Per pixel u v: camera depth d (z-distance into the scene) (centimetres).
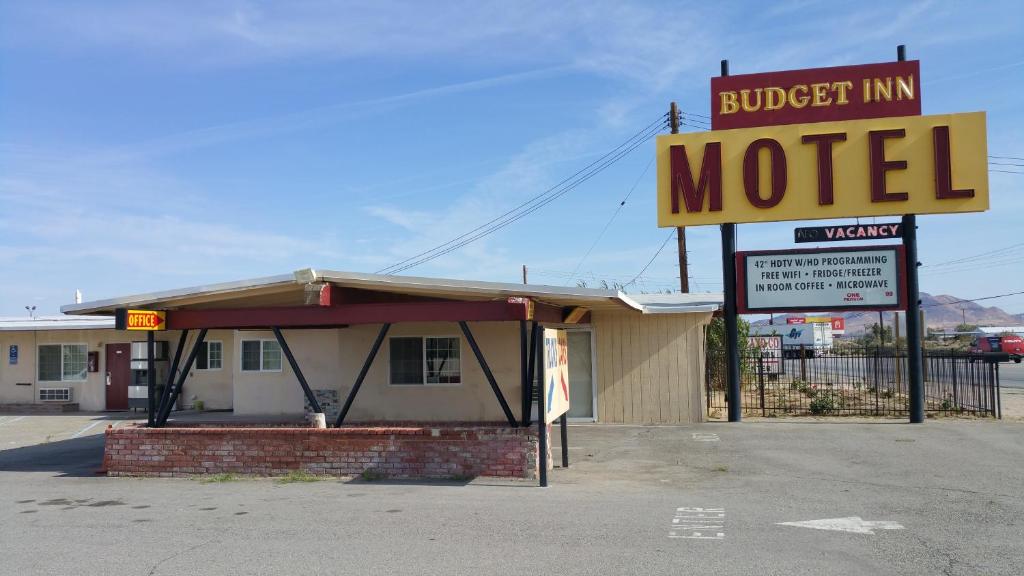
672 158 1830
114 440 1287
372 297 1338
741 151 1797
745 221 1789
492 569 709
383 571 709
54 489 1159
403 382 1841
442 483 1144
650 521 884
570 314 1508
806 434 1590
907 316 1761
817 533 821
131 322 1291
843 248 1777
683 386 1850
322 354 2095
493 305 1202
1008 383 3394
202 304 1387
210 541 827
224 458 1252
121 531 881
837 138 1750
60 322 2506
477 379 1812
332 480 1184
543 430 1114
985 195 1691
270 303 1415
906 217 1745
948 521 870
